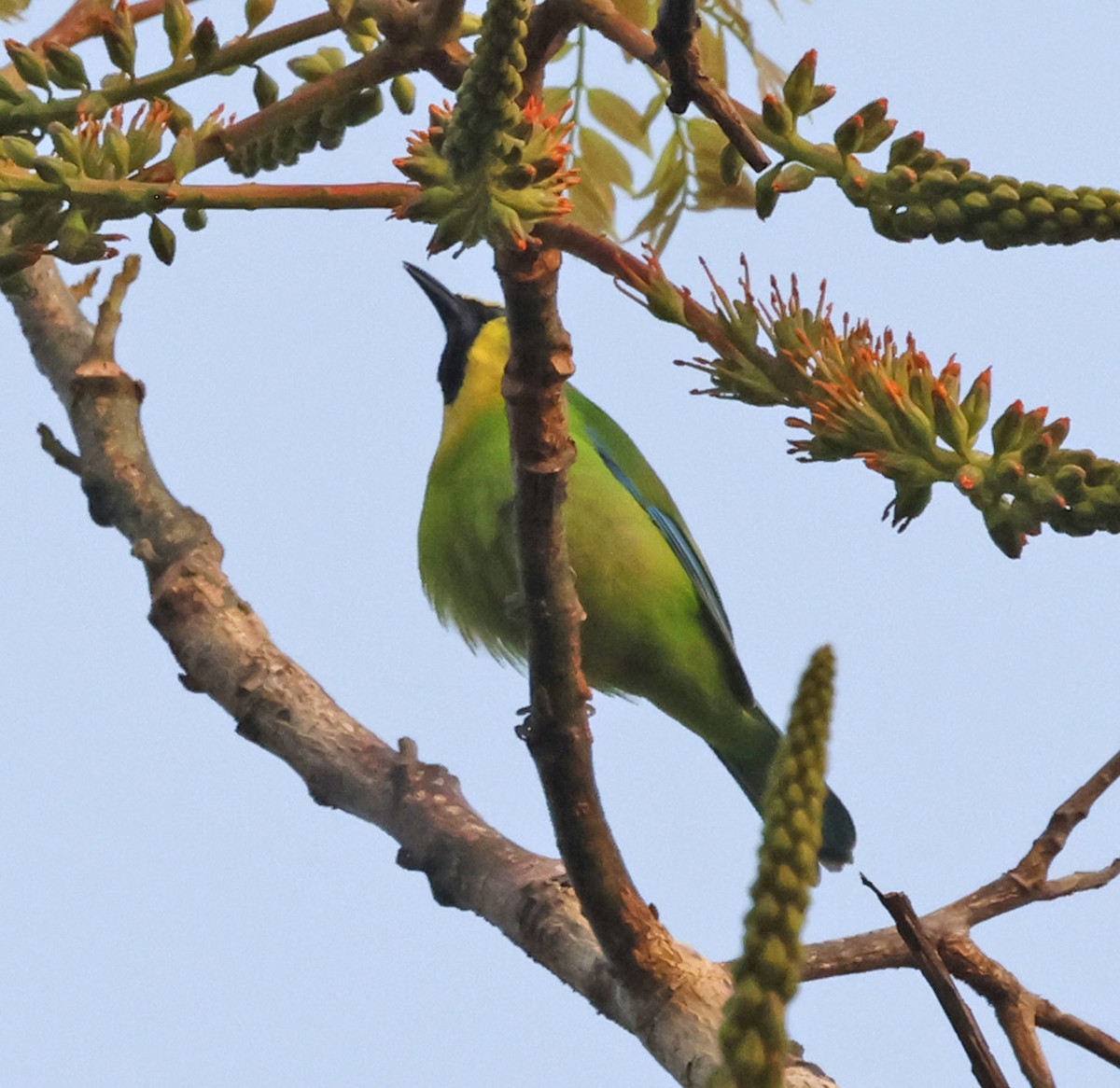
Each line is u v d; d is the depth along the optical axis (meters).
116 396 8.82
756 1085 2.15
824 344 5.28
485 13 4.18
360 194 5.31
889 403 4.93
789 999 2.19
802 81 4.93
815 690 2.34
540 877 6.93
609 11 5.12
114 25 5.34
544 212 4.44
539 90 5.39
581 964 6.62
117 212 5.14
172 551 8.23
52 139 5.09
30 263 5.23
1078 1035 6.86
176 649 7.97
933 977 3.89
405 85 6.19
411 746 7.53
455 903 7.14
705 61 7.85
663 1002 6.27
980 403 4.87
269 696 7.72
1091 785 7.18
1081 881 7.14
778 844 2.25
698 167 8.06
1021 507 4.77
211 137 5.59
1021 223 4.77
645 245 5.44
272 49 5.55
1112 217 4.70
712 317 5.44
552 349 5.44
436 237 4.50
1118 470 4.72
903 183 4.84
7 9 7.20
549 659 5.97
